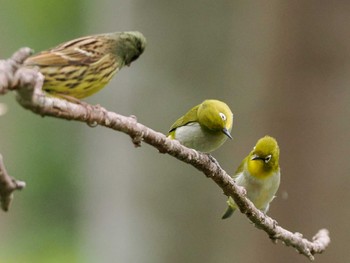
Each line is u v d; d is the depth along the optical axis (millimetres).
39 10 27062
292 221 16156
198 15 16109
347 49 15766
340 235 16031
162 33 16266
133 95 16422
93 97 16891
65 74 8906
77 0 26797
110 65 9469
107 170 17297
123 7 16750
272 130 16078
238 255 16453
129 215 16875
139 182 16750
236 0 16031
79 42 9273
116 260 17125
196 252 16516
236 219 16484
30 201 27406
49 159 27406
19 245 26906
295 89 15992
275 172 11492
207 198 16500
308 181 16078
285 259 16344
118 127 7848
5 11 27359
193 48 16172
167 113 16266
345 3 15750
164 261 16641
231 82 16141
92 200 18406
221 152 16078
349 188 15953
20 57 6891
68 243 26719
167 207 16594
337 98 15875
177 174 16547
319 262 16125
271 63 16016
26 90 6887
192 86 16188
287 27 15938
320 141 15977
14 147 27906
